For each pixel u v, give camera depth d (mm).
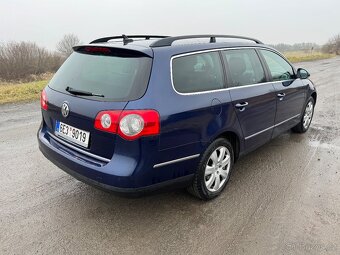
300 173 4391
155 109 2855
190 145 3184
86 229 3117
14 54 24688
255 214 3404
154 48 3098
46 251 2811
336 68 19906
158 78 2965
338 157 4965
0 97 9305
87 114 3006
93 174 2986
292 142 5586
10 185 3906
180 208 3490
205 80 3420
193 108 3145
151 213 3393
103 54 3324
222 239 3004
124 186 2865
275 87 4527
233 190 3898
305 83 5590
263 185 4035
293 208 3531
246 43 4227
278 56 4914
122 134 2801
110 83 3043
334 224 3262
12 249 2824
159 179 3035
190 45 3400
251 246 2918
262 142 4496
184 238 3008
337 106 8500
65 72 3584
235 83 3803
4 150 5016
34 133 5898
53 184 3959
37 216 3301
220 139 3574
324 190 3943
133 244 2916
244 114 3846
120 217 3316
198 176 3406
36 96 9547
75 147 3227
